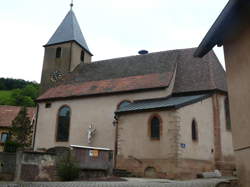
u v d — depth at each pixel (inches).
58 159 649.6
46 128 1106.1
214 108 904.3
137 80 1043.3
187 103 821.9
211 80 954.1
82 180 621.0
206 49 376.2
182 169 758.5
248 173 305.3
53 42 1354.6
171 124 784.3
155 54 1169.4
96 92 1055.0
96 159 691.4
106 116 1016.2
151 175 783.7
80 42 1374.3
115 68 1187.9
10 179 628.1
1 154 639.1
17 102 2719.0
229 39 347.6
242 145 316.2
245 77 312.7
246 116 309.4
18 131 1307.8
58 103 1115.3
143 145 818.8
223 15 318.0
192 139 813.9
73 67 1306.6
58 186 471.2
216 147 871.7
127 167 826.2
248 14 309.3
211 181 580.7
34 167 639.8
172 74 1003.3
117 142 865.5
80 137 1037.2
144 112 840.9
